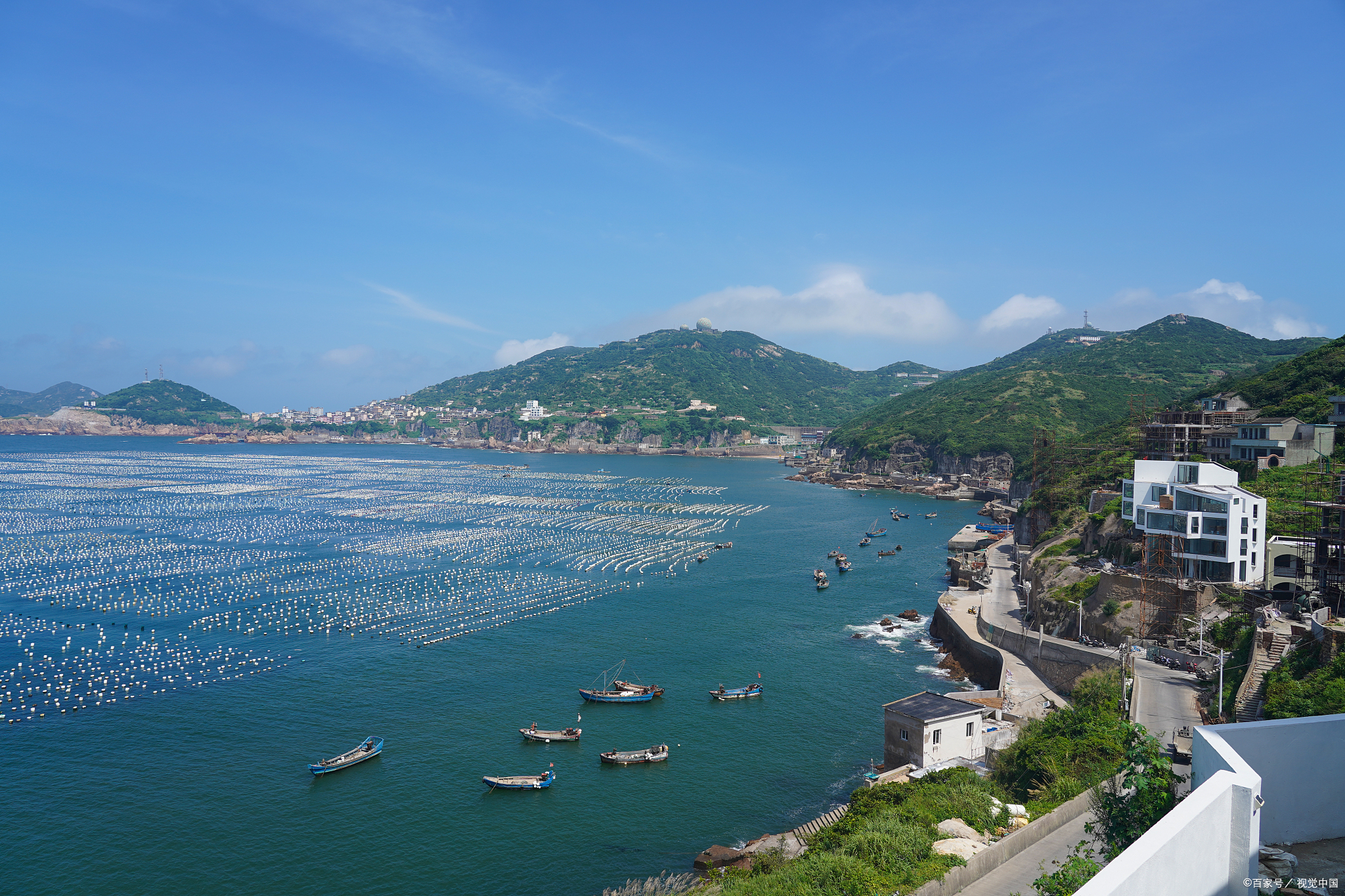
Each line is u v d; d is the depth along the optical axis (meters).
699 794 95.44
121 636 153.62
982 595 170.62
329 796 94.25
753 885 52.50
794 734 112.44
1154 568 123.25
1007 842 47.78
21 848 83.25
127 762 101.75
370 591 190.00
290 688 127.31
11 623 162.00
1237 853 20.31
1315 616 89.94
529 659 143.00
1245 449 162.25
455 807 92.19
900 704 94.44
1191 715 86.06
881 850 50.25
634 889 76.19
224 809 91.06
